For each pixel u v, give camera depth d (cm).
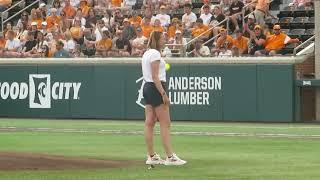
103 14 7444
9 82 7212
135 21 7169
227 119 6400
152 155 3350
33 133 5384
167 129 3319
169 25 7112
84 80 6900
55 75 7019
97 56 6975
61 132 5447
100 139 4862
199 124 6156
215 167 3241
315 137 4853
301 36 6788
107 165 3294
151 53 3266
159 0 7412
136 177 2878
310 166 3266
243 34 6550
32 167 3158
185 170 3122
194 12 7400
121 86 6756
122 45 6956
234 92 6359
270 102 6247
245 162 3453
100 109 6856
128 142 4644
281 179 2803
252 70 6288
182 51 6631
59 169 3112
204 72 6450
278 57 6203
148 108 3322
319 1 6188
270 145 4359
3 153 3650
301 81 6169
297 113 6231
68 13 7594
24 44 7462
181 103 6550
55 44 7206
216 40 6725
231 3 6888
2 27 7956
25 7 8225
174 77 6562
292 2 7181
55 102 7031
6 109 7238
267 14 6900
